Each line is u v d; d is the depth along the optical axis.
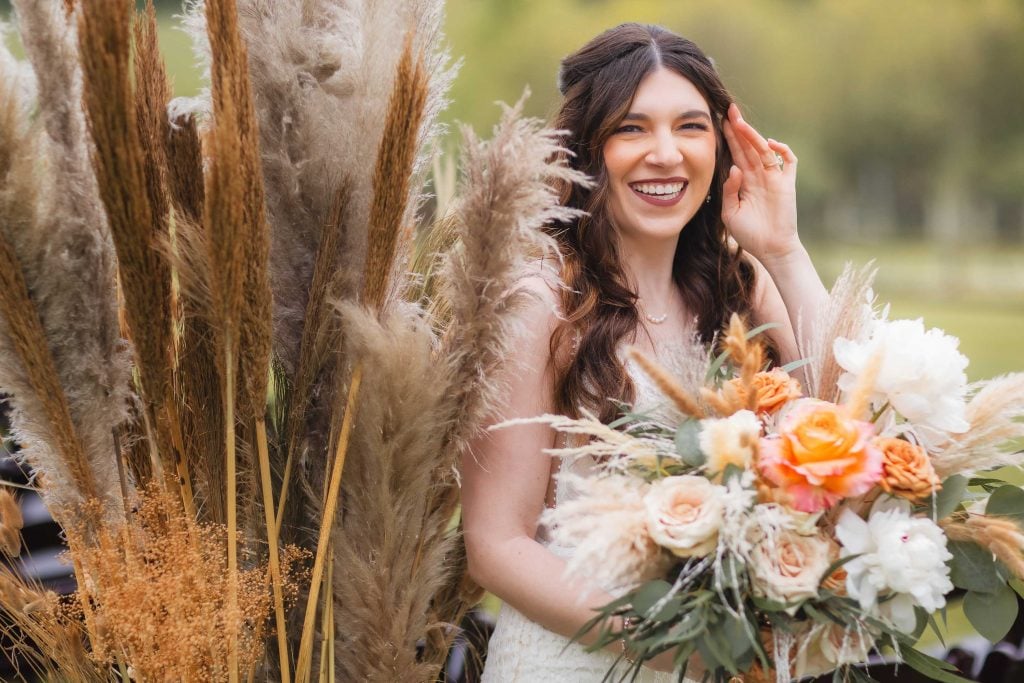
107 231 1.32
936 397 1.37
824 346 1.51
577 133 1.83
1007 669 2.03
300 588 1.51
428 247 1.76
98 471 1.35
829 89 21.70
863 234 23.02
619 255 1.82
